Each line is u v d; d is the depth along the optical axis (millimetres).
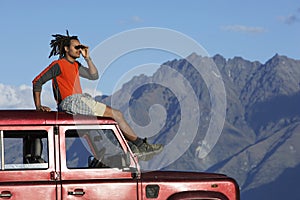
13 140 9906
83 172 10039
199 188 10344
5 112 10141
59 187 9883
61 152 9984
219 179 10469
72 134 10078
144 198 10109
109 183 10016
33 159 9922
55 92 10406
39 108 10242
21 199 9758
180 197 10188
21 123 9906
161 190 10188
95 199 9961
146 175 10250
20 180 9852
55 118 10039
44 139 9984
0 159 9828
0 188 9719
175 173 10625
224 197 10383
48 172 9922
